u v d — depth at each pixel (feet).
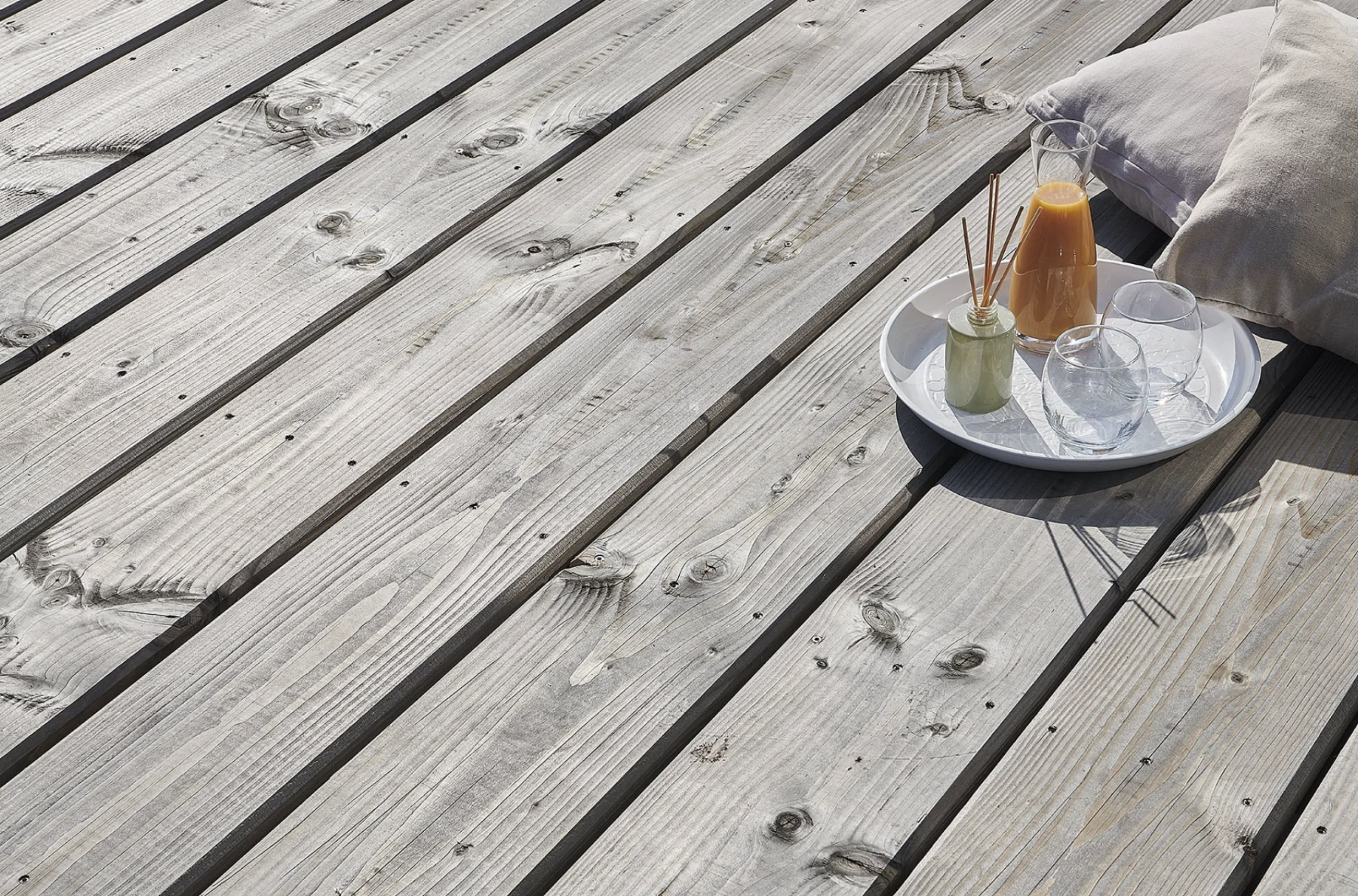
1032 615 9.55
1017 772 9.18
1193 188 10.57
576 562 9.80
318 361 10.57
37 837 9.23
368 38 12.35
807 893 9.00
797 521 9.87
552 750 9.33
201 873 9.15
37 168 11.57
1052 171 10.18
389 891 9.07
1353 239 10.07
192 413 10.39
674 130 11.64
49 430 10.36
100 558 9.92
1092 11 12.24
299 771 9.34
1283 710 9.27
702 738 9.32
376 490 10.11
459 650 9.63
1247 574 9.61
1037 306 10.33
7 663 9.63
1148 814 9.08
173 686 9.55
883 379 10.35
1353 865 8.96
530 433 10.25
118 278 10.98
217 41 12.36
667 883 9.04
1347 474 9.88
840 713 9.35
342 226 11.19
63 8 12.68
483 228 11.16
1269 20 10.90
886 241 10.95
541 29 12.33
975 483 9.95
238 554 9.91
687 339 10.57
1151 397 10.05
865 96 11.80
